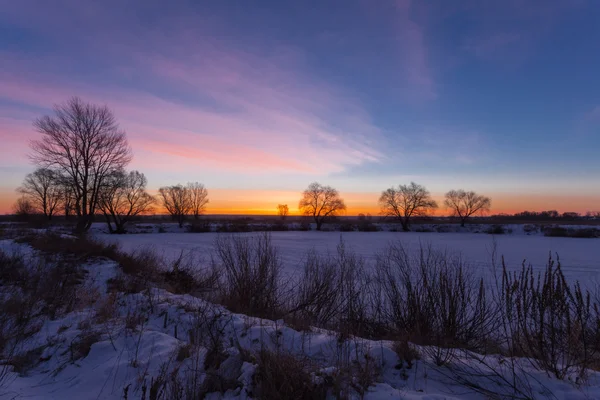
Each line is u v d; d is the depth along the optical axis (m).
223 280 9.96
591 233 49.44
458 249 29.20
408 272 6.75
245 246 8.70
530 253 26.47
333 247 29.88
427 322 5.21
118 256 14.48
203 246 29.89
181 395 3.19
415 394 3.08
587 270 18.03
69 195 35.06
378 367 3.67
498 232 60.84
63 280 8.88
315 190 72.44
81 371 3.88
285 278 11.88
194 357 3.94
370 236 51.16
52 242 16.20
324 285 7.34
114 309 6.14
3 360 4.12
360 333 5.71
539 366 3.59
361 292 7.49
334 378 3.18
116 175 36.53
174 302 6.42
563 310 3.67
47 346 4.53
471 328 5.01
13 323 5.39
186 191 69.81
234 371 3.46
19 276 9.21
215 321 5.15
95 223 67.88
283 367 3.28
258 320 5.42
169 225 64.06
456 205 76.50
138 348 4.31
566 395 3.03
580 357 3.62
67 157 33.28
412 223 78.31
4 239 18.80
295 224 71.44
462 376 3.48
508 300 4.11
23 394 3.37
